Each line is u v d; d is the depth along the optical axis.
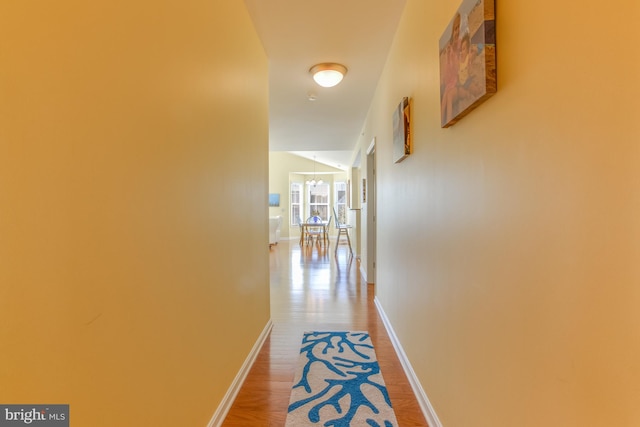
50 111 0.68
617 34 0.57
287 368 2.16
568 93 0.68
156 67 1.05
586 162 0.64
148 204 1.01
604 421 0.60
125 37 0.90
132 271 0.93
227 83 1.74
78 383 0.75
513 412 0.89
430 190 1.60
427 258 1.65
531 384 0.81
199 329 1.38
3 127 0.59
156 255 1.05
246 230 2.12
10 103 0.60
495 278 0.98
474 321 1.12
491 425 1.01
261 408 1.73
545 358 0.76
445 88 1.31
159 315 1.07
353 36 2.48
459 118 1.22
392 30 2.40
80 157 0.75
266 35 2.46
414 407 1.74
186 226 1.26
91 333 0.79
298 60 2.86
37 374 0.66
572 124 0.67
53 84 0.68
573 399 0.68
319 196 12.10
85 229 0.77
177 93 1.19
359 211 6.63
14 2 0.61
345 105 4.05
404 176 2.18
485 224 1.04
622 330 0.56
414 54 1.91
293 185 11.73
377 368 2.16
